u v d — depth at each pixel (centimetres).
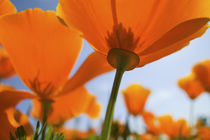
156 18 11
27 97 12
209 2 11
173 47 12
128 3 11
